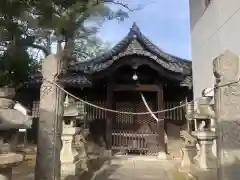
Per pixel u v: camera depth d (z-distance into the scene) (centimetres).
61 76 506
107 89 1242
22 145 1080
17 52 967
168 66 1145
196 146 817
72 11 920
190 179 679
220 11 937
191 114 699
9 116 298
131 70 1233
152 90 1242
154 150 1242
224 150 409
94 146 1277
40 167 453
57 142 469
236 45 797
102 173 841
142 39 1167
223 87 422
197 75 1192
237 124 409
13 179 656
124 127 1331
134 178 771
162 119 1217
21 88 1318
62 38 1067
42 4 786
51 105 472
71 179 614
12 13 775
